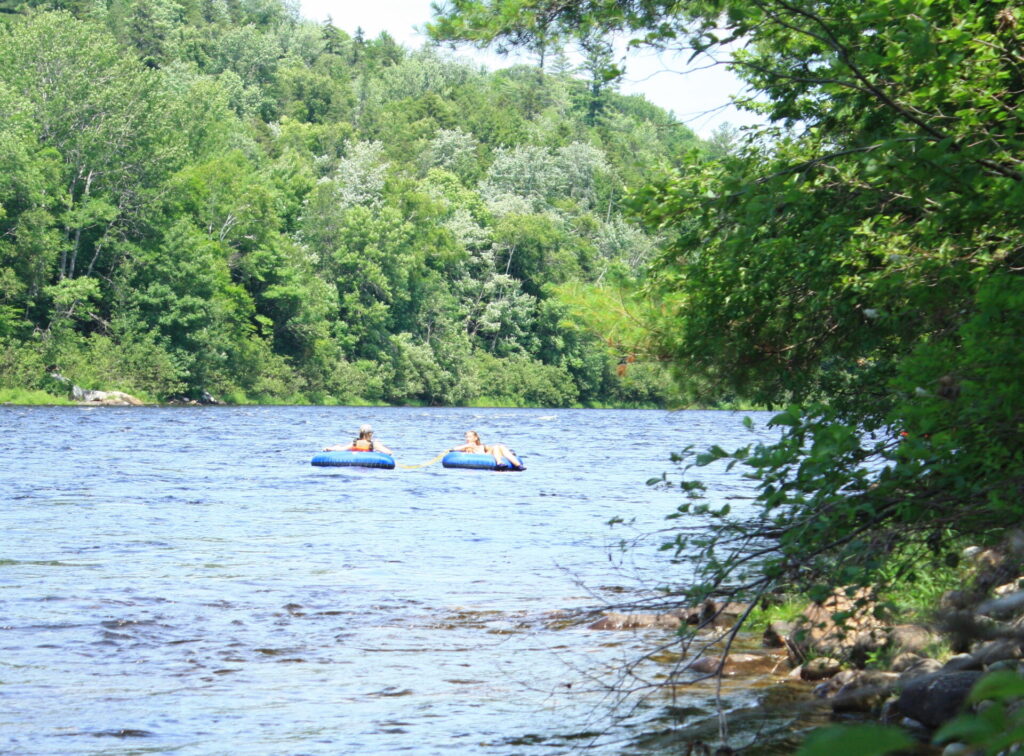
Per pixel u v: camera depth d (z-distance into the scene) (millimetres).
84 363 140750
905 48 12883
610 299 21266
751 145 19141
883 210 16750
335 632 21766
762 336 20359
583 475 61781
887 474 11836
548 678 18172
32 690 17297
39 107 143625
